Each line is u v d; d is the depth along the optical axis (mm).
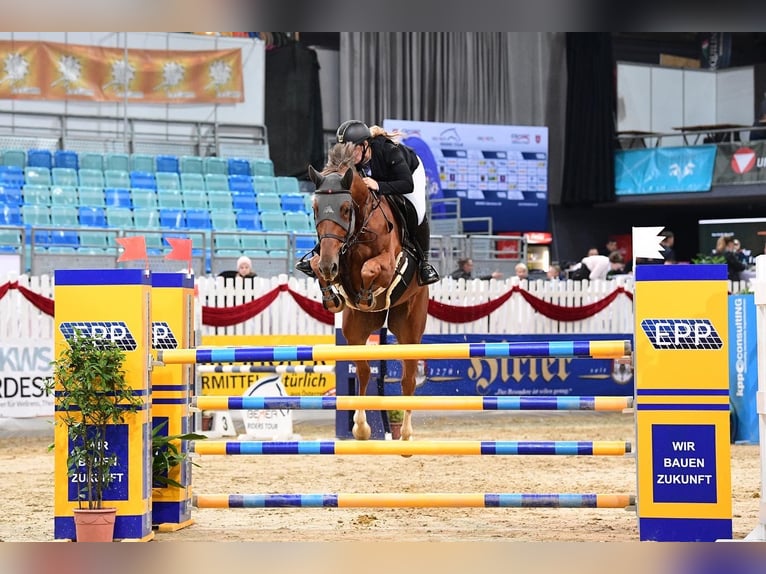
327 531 6027
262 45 21250
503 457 9867
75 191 17688
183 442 6082
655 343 5262
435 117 23125
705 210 24891
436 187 21734
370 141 6855
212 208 18781
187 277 6227
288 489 7809
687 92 25125
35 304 11812
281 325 12766
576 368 12953
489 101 23688
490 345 5363
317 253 6930
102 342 5613
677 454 5234
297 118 22156
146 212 17703
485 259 18578
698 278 5242
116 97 19750
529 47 23969
